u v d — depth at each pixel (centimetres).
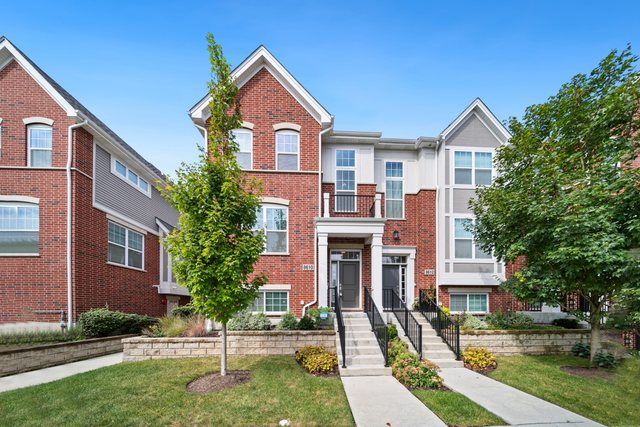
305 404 655
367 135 1506
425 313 1258
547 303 998
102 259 1403
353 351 973
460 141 1549
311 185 1383
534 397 711
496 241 1124
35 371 906
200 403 654
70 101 1352
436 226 1539
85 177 1311
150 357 985
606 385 790
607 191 825
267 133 1383
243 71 1364
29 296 1195
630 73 888
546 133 1110
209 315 790
